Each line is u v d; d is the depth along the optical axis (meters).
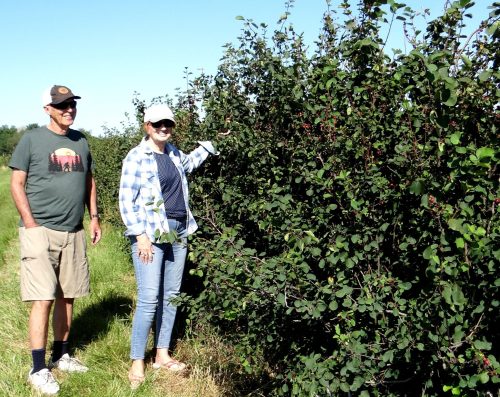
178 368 4.09
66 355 4.13
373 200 2.73
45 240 3.81
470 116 2.42
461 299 2.16
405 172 2.58
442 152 2.29
